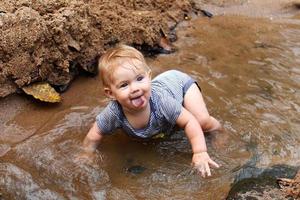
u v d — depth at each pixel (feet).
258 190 4.09
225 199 4.01
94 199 4.07
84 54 5.61
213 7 7.38
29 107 5.15
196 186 4.16
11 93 5.21
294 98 5.22
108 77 4.35
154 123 4.54
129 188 4.17
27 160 4.47
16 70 5.17
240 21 7.04
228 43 6.40
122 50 4.43
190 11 7.22
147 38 6.11
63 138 4.72
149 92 4.37
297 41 6.45
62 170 4.36
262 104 5.12
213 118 4.74
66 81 5.44
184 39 6.50
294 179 4.15
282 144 4.56
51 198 4.09
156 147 4.61
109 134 4.75
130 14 6.36
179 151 4.55
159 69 5.81
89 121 4.94
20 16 5.22
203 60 5.99
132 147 4.62
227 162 4.36
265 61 5.94
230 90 5.37
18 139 4.73
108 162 4.45
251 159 4.39
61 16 5.42
